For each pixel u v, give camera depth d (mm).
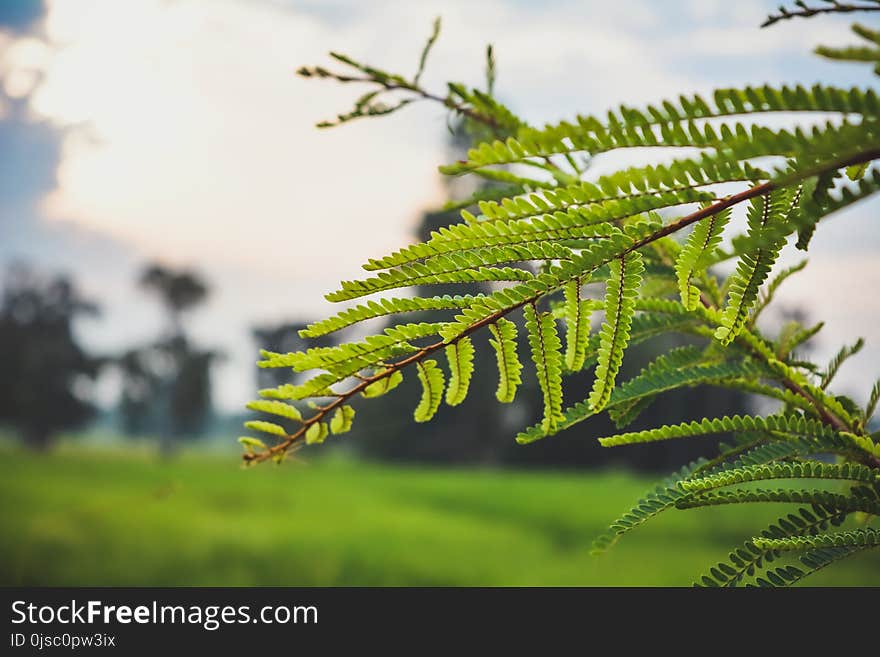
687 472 492
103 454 35562
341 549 15273
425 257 389
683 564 12328
